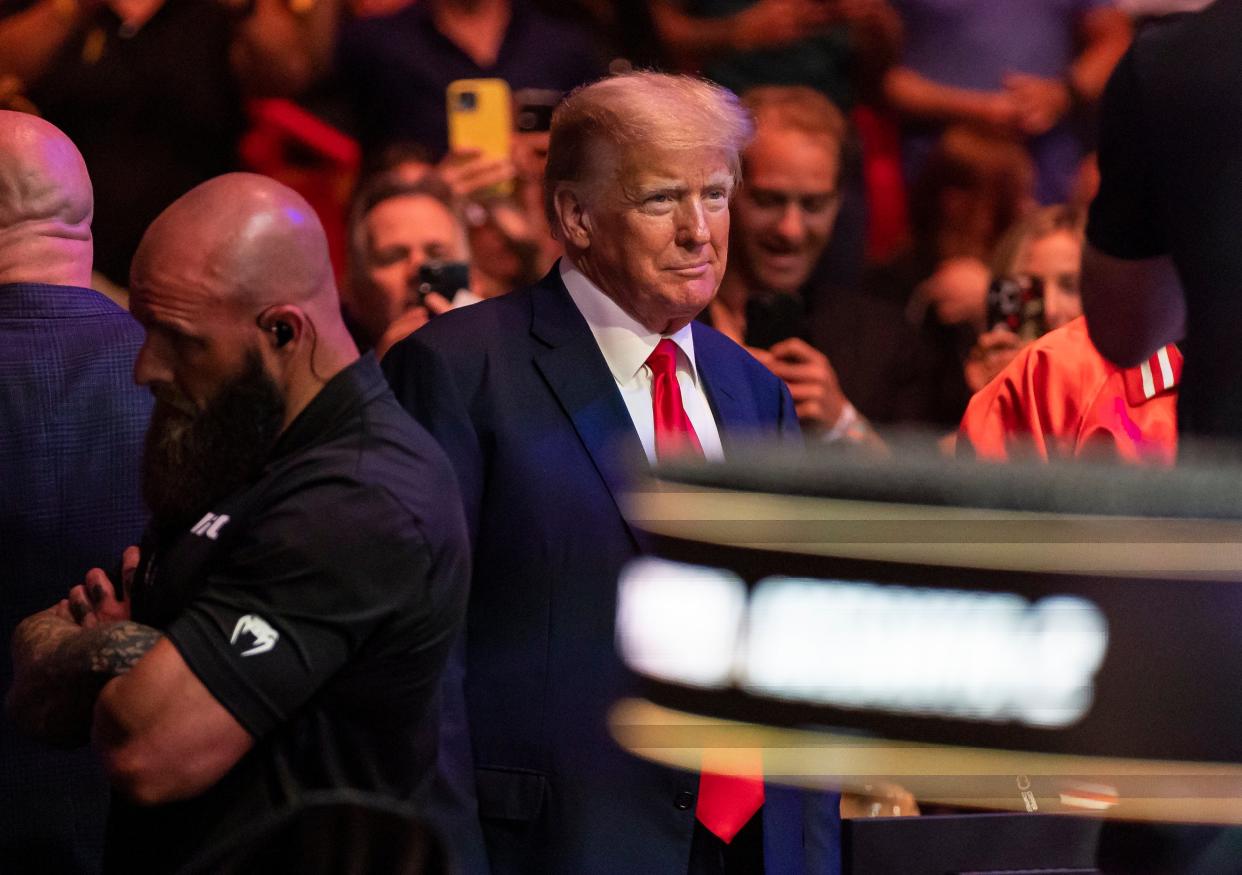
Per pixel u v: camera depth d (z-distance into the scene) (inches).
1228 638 36.3
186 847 169.2
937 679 37.3
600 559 211.0
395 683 171.3
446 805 197.9
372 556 165.8
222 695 162.6
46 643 181.8
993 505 37.3
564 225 223.0
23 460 238.4
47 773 241.1
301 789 168.4
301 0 445.7
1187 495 37.0
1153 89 156.9
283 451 175.0
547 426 215.3
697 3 482.9
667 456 42.1
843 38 490.3
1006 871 166.7
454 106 428.5
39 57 447.5
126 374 245.6
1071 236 405.7
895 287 469.1
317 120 454.6
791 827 213.6
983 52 497.7
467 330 221.9
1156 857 93.6
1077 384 279.3
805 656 38.1
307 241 176.4
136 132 451.8
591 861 205.3
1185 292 153.9
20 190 244.4
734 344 240.7
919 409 450.6
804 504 38.6
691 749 39.0
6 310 243.3
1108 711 37.0
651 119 211.6
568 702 209.2
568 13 467.2
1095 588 36.7
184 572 173.6
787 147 426.3
